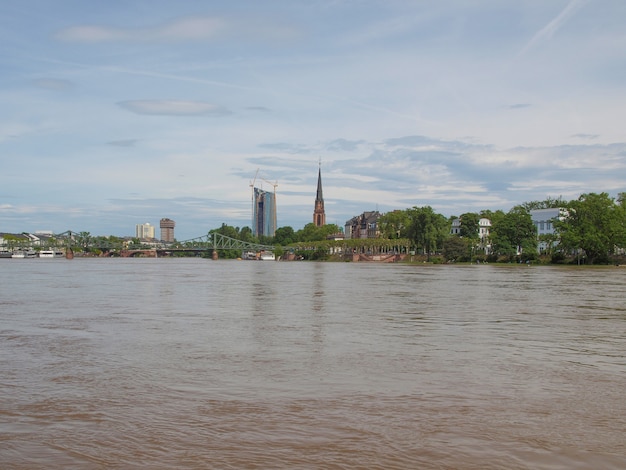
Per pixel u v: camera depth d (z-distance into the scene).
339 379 20.36
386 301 52.38
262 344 27.67
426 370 21.95
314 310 44.03
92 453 13.34
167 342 28.17
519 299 55.12
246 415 16.05
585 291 66.88
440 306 47.72
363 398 17.84
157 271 139.38
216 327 33.84
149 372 21.36
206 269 159.88
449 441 14.12
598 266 168.38
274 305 48.09
